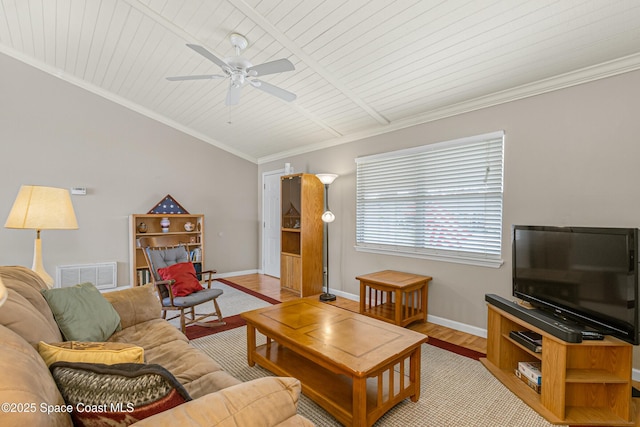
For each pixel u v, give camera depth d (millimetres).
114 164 4707
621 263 1807
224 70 2570
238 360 2590
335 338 2002
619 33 2111
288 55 2992
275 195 5934
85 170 4480
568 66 2494
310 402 2039
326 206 4508
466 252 3256
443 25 2316
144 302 2348
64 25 3234
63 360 1039
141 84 4215
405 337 2021
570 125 2586
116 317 2080
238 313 3809
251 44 2928
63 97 4309
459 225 3328
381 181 4109
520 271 2521
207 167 5648
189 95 4281
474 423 1840
